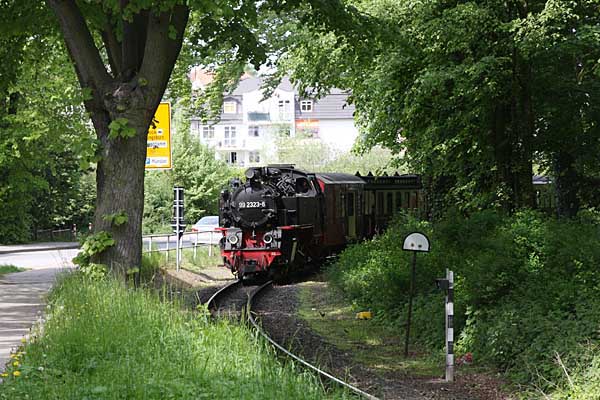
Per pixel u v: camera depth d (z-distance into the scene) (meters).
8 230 71.50
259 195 35.97
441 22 26.30
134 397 11.16
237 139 141.88
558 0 24.58
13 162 36.81
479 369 17.14
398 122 33.22
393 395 14.88
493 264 19.19
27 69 26.72
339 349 19.67
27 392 11.16
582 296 16.59
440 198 35.59
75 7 21.02
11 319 19.05
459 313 19.38
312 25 23.94
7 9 22.91
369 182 47.81
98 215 20.95
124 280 19.97
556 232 20.86
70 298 17.31
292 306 27.53
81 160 20.70
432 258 23.77
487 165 30.59
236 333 16.31
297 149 102.69
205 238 64.19
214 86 37.50
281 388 12.30
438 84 26.78
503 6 26.81
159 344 14.26
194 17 24.94
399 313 22.56
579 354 14.67
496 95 27.36
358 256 30.97
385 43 23.64
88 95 20.73
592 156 30.33
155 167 30.34
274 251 35.22
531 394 14.62
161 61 20.78
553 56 27.23
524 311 17.25
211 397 11.60
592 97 29.11
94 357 13.14
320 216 39.12
